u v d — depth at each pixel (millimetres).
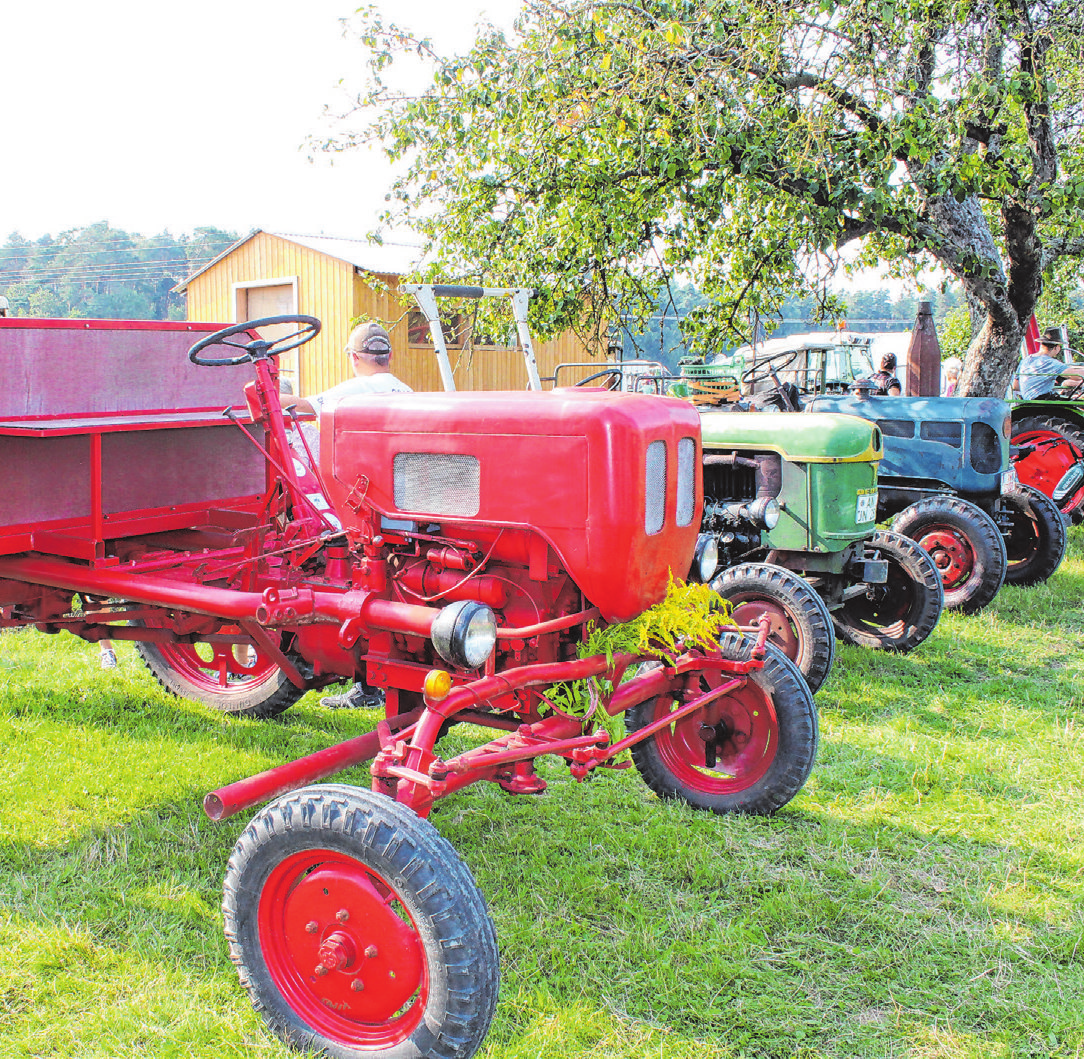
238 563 3158
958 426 6582
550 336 7602
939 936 2715
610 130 6645
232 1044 2215
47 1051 2195
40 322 3074
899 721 4375
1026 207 7176
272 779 2492
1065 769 3861
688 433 2867
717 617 3018
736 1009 2381
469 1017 2008
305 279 13977
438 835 2111
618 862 3072
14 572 3246
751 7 5930
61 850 3096
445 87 7039
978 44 6348
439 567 2846
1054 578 7402
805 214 6387
